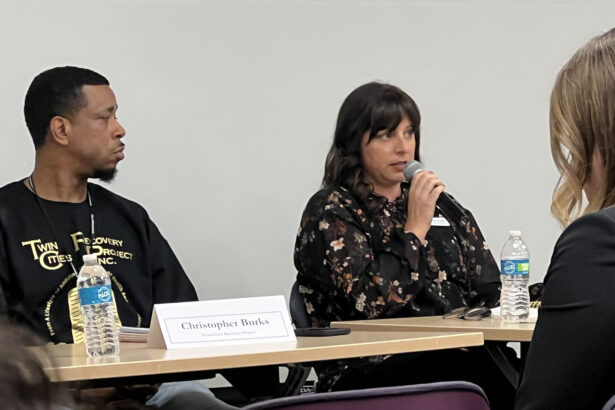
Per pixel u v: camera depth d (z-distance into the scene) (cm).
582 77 139
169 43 464
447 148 512
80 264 305
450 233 343
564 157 142
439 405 130
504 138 521
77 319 298
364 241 317
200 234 468
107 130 316
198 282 466
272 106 482
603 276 123
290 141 485
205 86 470
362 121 330
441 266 334
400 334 225
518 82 523
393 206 334
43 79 314
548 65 528
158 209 460
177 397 284
